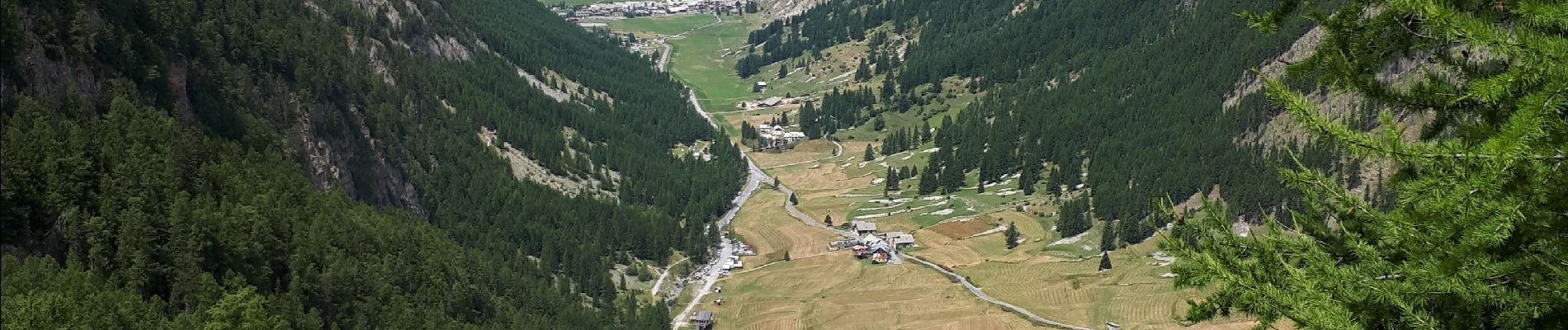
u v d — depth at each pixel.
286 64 197.75
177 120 152.00
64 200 117.38
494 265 189.12
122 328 104.75
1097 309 185.12
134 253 116.75
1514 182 28.69
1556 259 30.45
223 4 195.38
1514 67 29.39
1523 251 31.42
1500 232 28.48
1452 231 29.97
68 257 112.56
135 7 157.50
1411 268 32.06
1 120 120.38
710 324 193.25
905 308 193.62
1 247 109.62
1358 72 37.53
